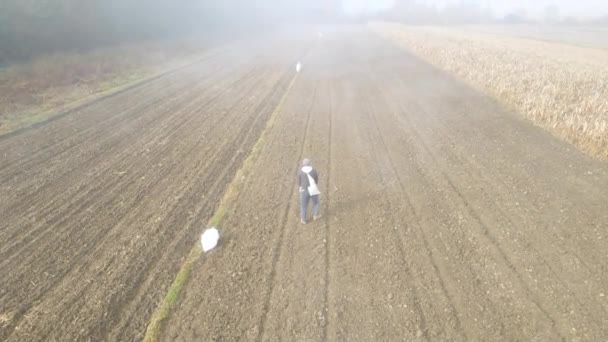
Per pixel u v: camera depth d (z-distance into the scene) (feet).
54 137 48.75
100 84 75.66
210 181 36.65
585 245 24.79
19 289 23.04
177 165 40.37
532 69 70.18
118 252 26.27
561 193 31.37
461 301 20.88
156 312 21.01
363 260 24.70
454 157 39.83
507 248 24.99
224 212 30.89
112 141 47.42
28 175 38.34
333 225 28.89
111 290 22.74
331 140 46.60
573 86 56.59
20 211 31.83
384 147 43.65
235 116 57.21
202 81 81.87
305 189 27.94
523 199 30.81
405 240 26.50
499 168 36.65
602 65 80.23
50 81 71.26
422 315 20.08
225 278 23.52
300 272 23.82
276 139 47.47
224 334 19.45
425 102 61.31
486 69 72.74
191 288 22.74
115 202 32.99
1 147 45.50
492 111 53.98
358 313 20.44
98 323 20.42
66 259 25.68
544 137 43.62
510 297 20.93
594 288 21.17
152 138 48.39
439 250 25.25
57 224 29.81
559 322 19.15
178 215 30.81
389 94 67.92
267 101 65.57
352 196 32.96
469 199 31.35
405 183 34.71
